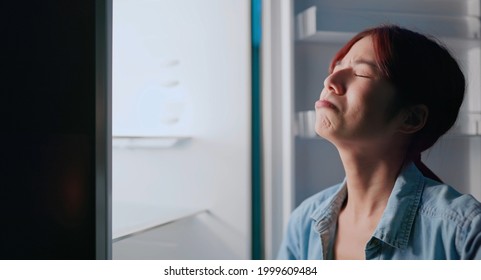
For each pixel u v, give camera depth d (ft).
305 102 3.05
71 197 1.86
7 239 1.90
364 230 2.82
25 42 1.89
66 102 1.85
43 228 1.88
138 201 3.75
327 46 3.05
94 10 1.82
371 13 2.84
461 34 2.81
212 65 3.47
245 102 3.36
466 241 2.44
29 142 1.88
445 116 2.71
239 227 3.42
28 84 1.88
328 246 2.94
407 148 2.73
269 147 3.15
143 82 3.75
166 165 3.68
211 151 3.51
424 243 2.56
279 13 3.09
